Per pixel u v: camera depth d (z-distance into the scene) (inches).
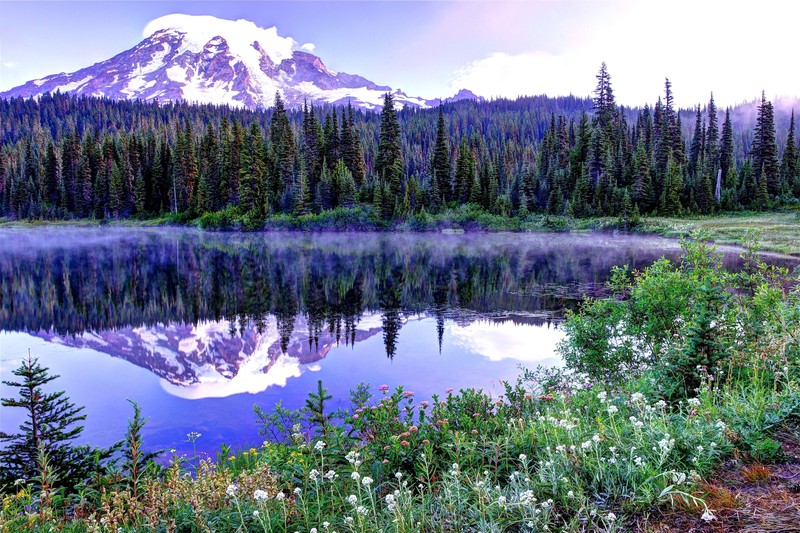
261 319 862.5
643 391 226.5
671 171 2684.5
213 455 335.6
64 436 255.3
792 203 2635.3
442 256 1793.8
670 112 3415.4
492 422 209.9
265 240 2623.0
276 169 3240.7
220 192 3376.0
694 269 366.9
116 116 7367.1
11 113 7209.6
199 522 136.9
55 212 3769.7
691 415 169.6
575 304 895.7
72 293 1176.2
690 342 224.1
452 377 483.2
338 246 2278.5
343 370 524.1
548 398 254.7
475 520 129.6
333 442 194.1
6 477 231.8
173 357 629.0
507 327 725.3
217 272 1502.2
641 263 1405.0
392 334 701.9
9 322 879.7
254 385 489.4
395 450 182.9
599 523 123.3
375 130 6638.8
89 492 187.6
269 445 258.2
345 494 158.4
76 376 547.8
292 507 145.5
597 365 355.3
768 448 144.5
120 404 446.9
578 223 2596.0
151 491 148.3
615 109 3609.7
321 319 843.4
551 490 137.2
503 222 2746.1
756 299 275.3
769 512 117.9
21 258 1939.0
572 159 3048.7
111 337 757.3
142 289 1217.4
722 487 130.9
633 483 130.7
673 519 120.5
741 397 188.1
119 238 2851.9
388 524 131.6
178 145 3548.2
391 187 2945.4
